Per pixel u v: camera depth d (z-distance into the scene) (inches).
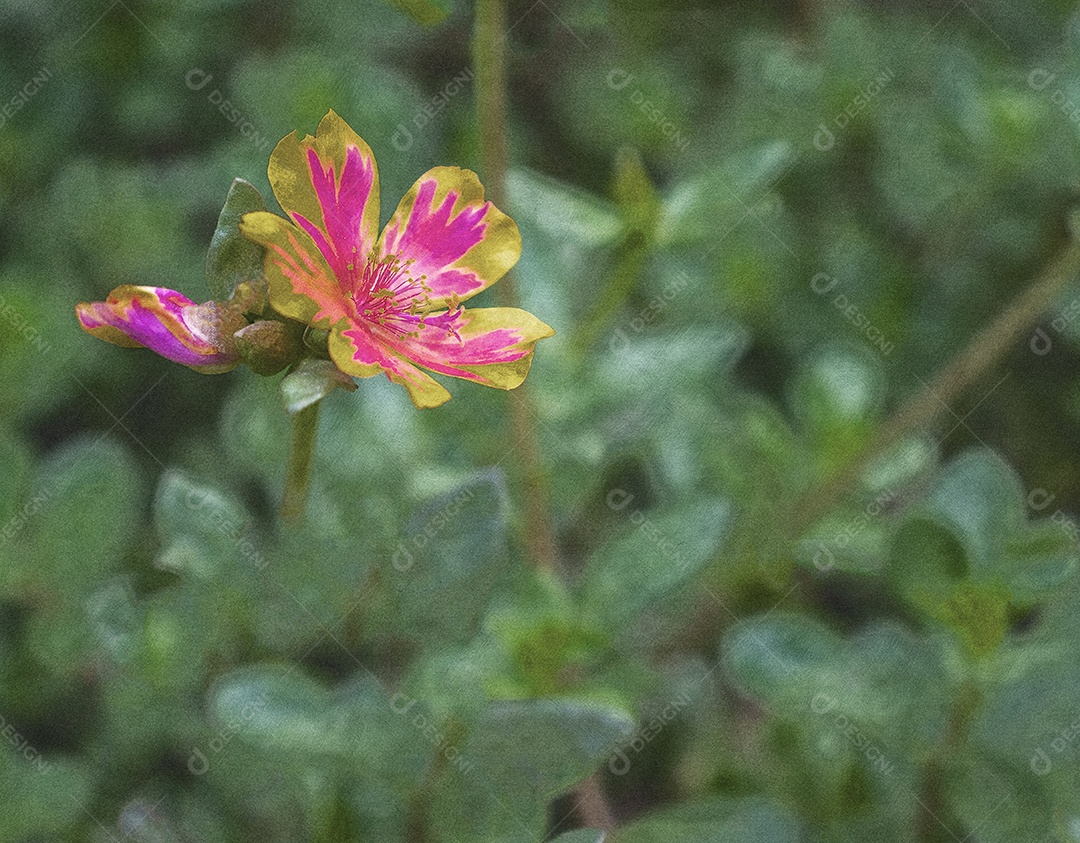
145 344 16.1
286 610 17.4
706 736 19.8
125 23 23.3
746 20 24.6
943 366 22.7
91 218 21.8
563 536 20.8
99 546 18.3
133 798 19.1
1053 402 22.7
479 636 17.6
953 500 17.6
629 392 19.4
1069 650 17.8
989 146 20.5
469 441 19.5
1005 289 22.6
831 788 18.4
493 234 16.9
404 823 17.1
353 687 17.0
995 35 24.4
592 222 19.0
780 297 22.4
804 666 18.1
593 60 23.9
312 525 17.7
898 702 17.9
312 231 16.3
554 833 18.8
